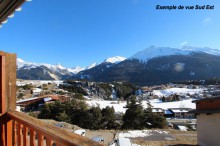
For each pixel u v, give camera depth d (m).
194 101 13.30
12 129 3.23
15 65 3.40
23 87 101.38
